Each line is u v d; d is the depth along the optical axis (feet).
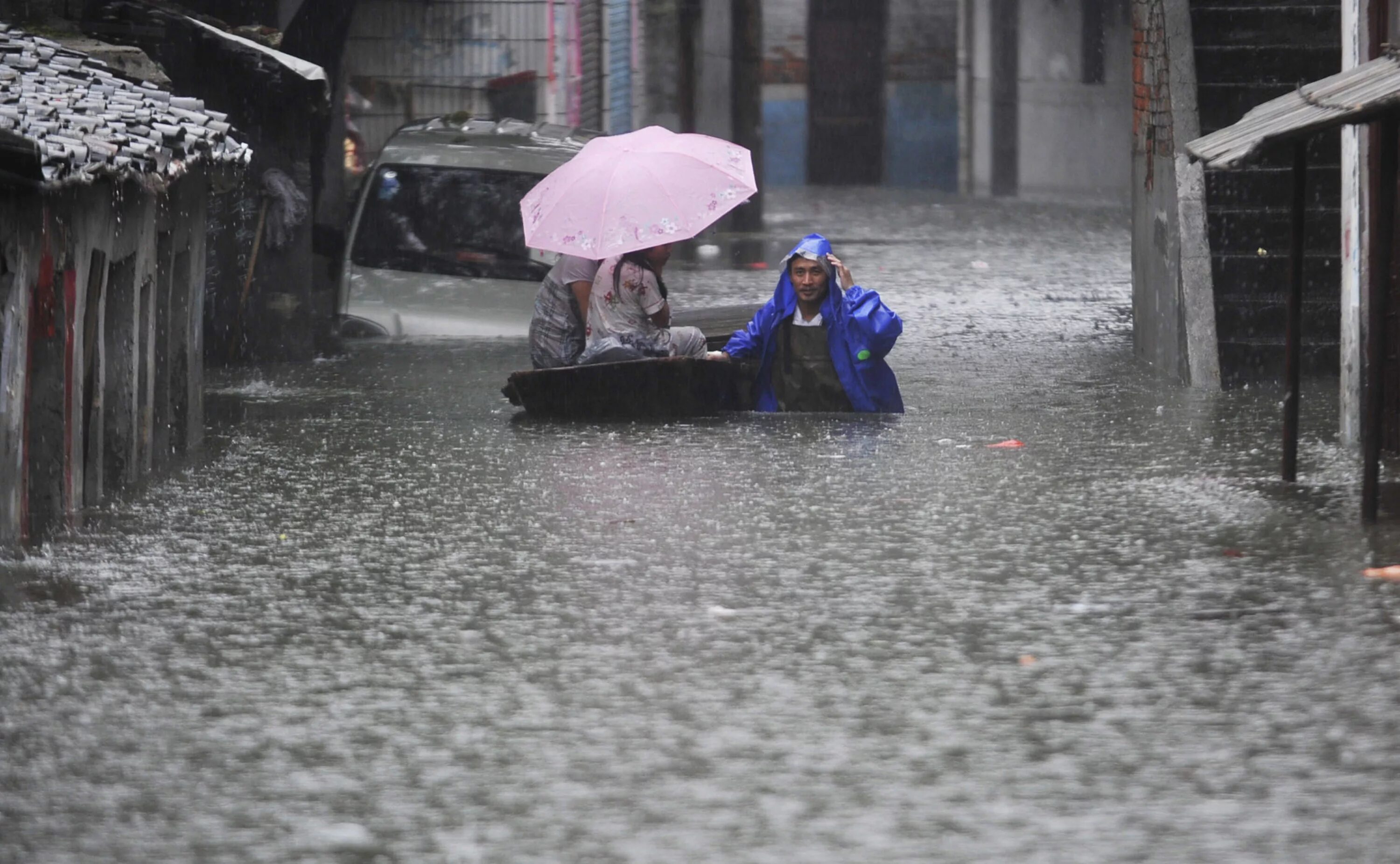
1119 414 141.28
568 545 97.35
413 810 59.47
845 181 476.13
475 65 254.06
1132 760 63.21
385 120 249.96
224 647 78.18
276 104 178.50
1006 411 143.84
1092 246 297.74
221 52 174.60
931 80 470.39
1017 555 93.97
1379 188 105.40
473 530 101.50
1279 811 58.44
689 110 332.19
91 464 110.73
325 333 188.34
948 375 167.12
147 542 98.89
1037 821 57.98
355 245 194.90
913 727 66.85
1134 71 186.09
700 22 331.57
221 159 123.95
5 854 56.29
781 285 144.56
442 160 196.75
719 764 63.36
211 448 130.41
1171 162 163.84
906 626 80.48
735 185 145.18
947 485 112.57
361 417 144.15
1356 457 120.26
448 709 69.62
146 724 68.13
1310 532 97.40
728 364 143.13
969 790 60.70
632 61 341.41
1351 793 59.93
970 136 453.17
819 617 82.33
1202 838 56.49
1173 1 168.35
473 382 163.12
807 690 71.46
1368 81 100.73
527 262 195.31
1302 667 73.41
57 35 143.33
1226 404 146.00
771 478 115.75
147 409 121.49
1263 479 112.88
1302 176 109.40
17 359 95.61
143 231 118.32
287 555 95.86
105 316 114.62
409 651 77.36
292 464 123.54
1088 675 72.84
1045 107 416.26
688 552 95.45
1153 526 99.86
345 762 63.93
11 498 96.48
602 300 144.46
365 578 90.48
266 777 62.59
